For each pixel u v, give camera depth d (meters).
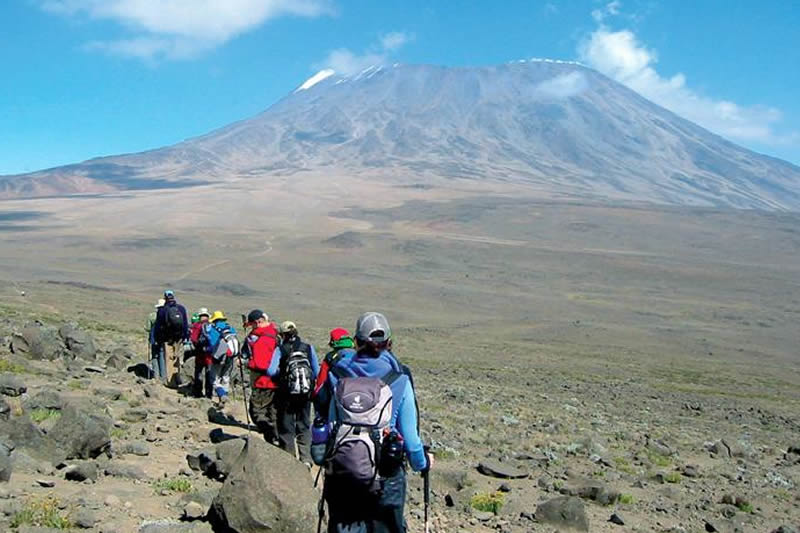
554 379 45.41
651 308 133.50
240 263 171.62
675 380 59.16
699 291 154.62
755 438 27.67
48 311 52.25
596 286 157.25
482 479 13.23
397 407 5.52
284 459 7.90
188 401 15.91
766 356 93.88
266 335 11.30
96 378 17.48
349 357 5.78
